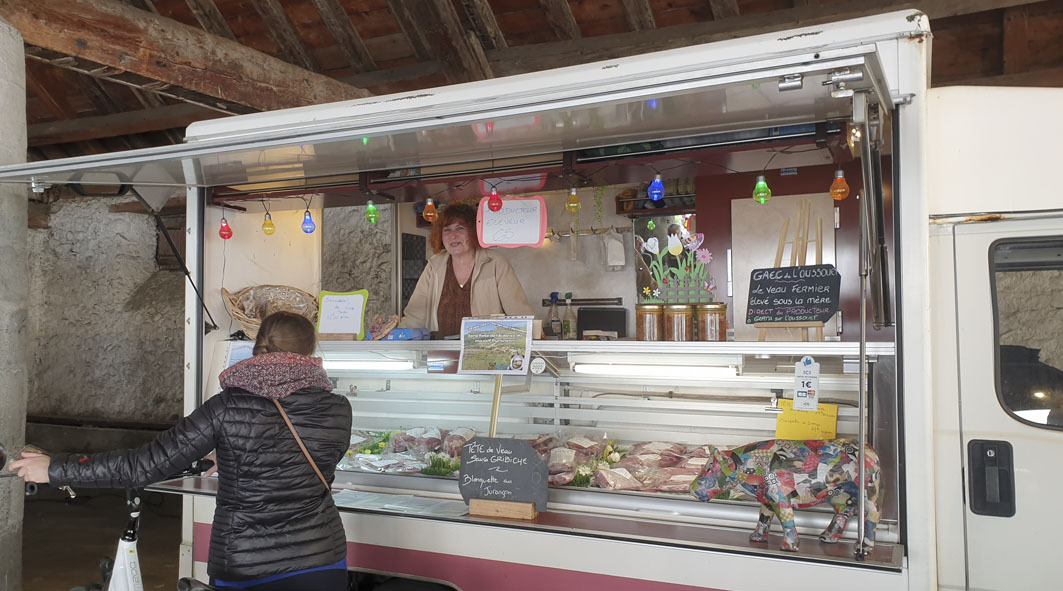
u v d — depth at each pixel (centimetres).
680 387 307
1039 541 237
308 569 229
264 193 376
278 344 247
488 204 326
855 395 273
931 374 243
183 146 259
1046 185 244
